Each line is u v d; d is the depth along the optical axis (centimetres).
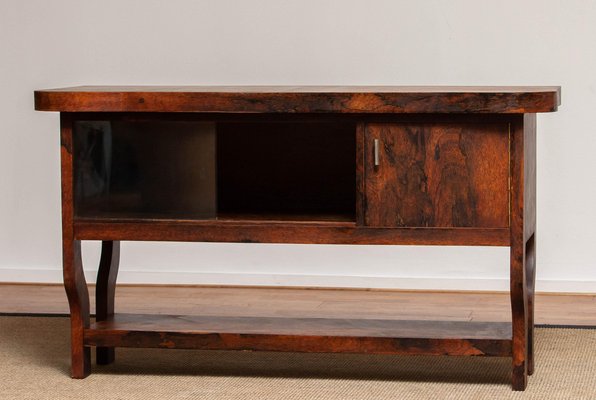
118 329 315
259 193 361
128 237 308
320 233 300
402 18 453
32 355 347
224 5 465
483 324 321
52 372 326
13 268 485
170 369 329
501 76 448
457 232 293
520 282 291
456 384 308
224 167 362
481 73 450
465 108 282
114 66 475
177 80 471
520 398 293
